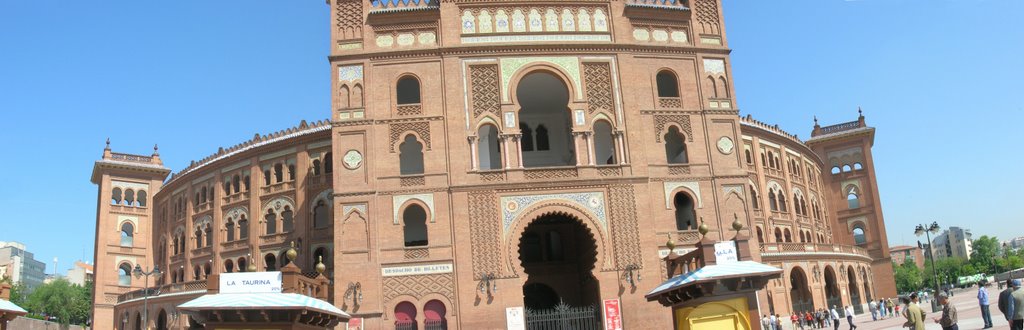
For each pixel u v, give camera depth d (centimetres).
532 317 3766
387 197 3806
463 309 3656
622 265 3788
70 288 10856
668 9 4262
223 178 5966
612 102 4062
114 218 7019
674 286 2156
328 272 5147
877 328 4197
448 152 3881
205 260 5912
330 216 5288
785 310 5316
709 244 2244
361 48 4019
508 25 4116
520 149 3925
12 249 18738
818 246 5856
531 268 4497
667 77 4503
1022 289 2170
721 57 4303
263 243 5522
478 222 3788
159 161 7462
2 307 3089
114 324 6544
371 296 3656
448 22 4069
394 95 3962
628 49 4147
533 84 4319
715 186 4028
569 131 4681
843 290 6019
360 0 4103
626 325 3700
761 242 5609
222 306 1872
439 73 4006
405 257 3728
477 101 3975
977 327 2977
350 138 3891
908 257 17350
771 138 6353
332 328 2352
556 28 4141
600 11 4206
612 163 4384
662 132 4062
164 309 5719
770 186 6156
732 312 2122
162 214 6894
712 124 4150
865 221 7306
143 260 7050
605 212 3862
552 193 3866
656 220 3891
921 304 7212
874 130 7419
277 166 5684
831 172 7575
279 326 1950
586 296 4209
